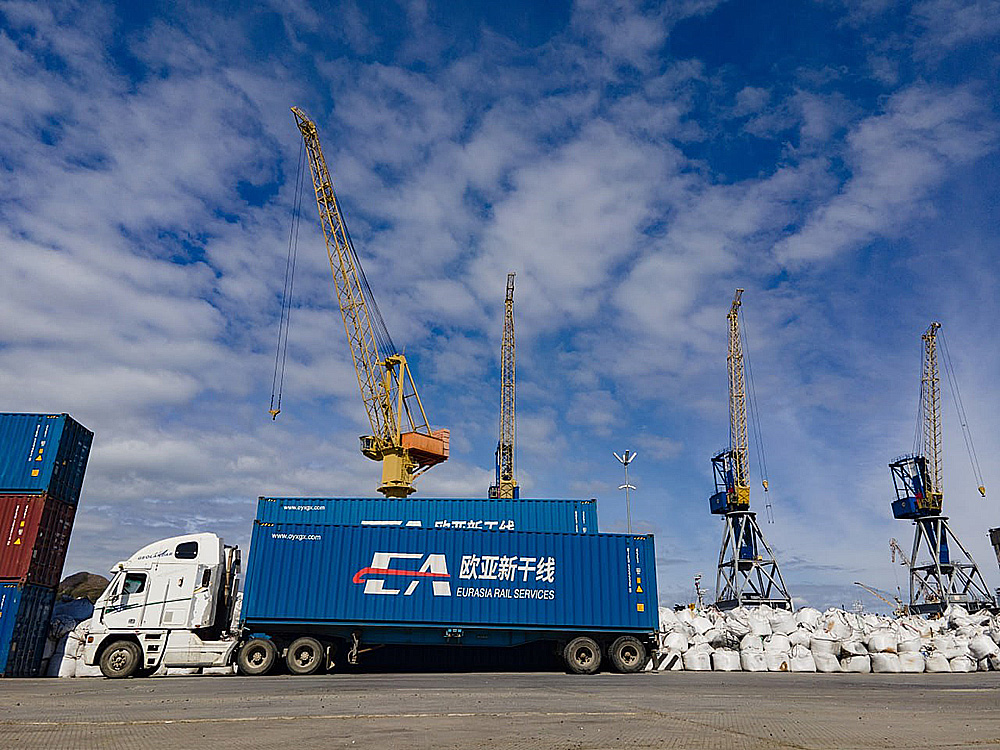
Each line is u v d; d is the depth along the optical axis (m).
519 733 8.53
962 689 16.58
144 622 20.27
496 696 13.80
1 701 13.02
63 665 22.95
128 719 9.95
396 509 26.97
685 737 8.21
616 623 22.05
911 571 67.19
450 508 26.98
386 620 21.59
